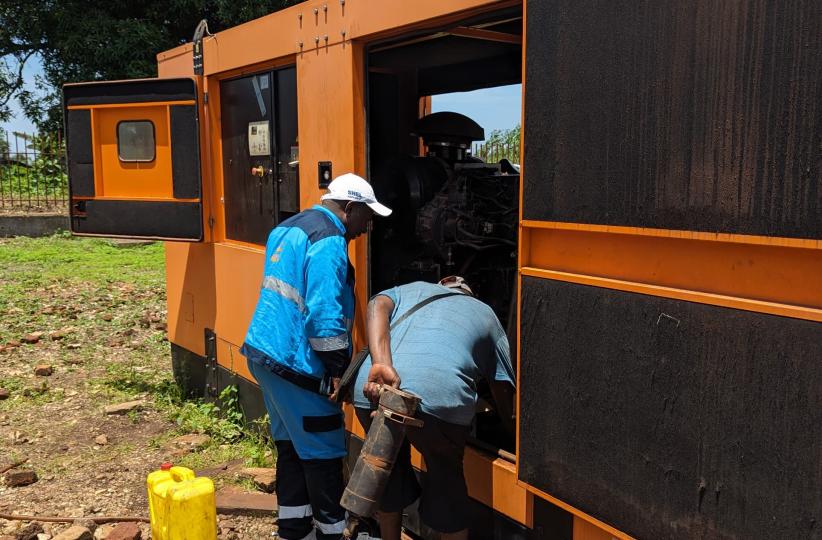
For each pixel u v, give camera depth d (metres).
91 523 3.68
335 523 3.21
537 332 2.56
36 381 6.16
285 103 4.22
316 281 3.01
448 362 2.69
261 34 4.23
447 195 3.81
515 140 5.56
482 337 2.83
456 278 3.19
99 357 6.93
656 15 2.08
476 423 3.54
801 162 1.79
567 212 2.41
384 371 2.67
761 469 1.93
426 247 3.82
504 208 3.81
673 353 2.12
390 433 2.60
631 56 2.16
